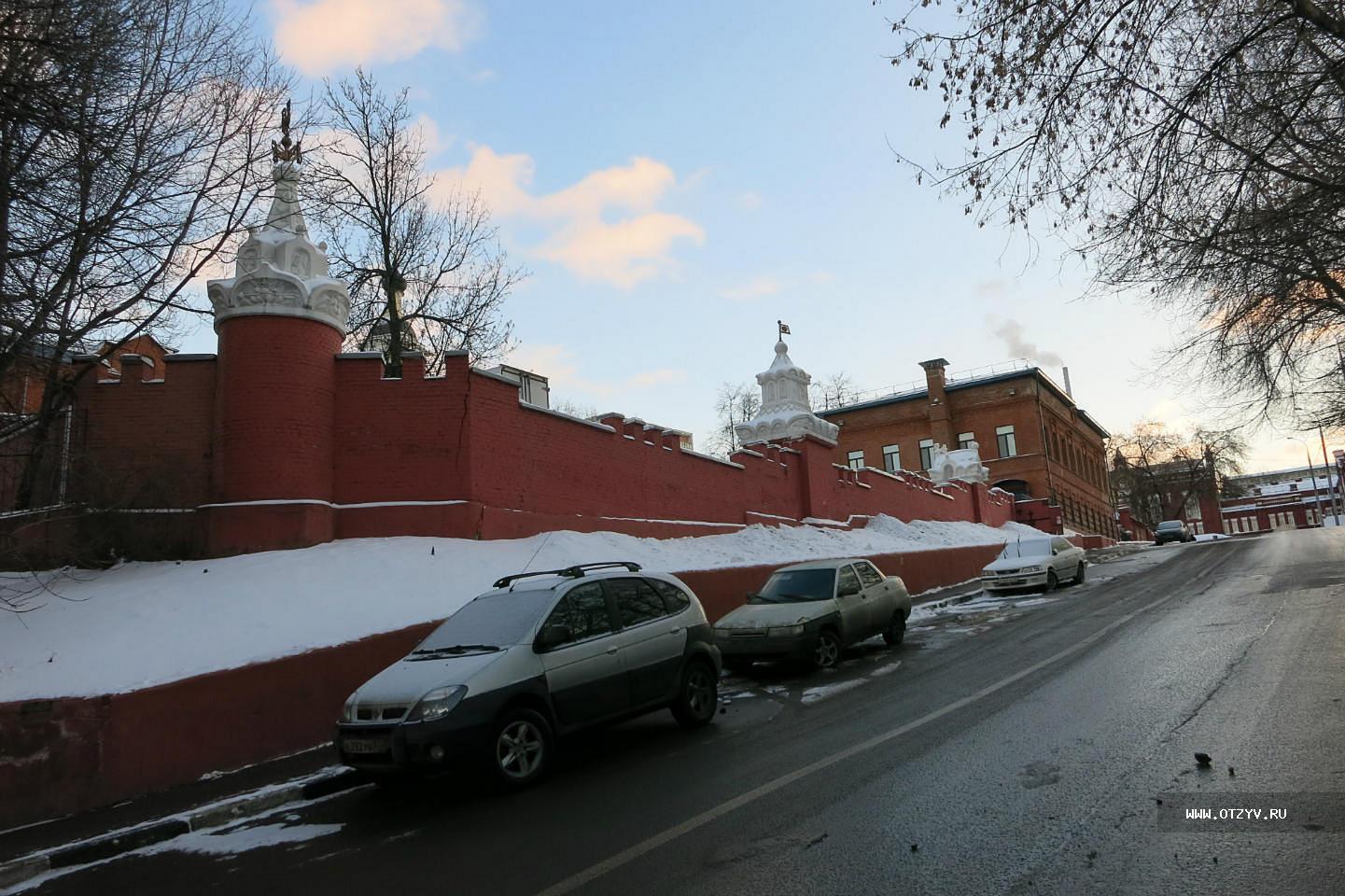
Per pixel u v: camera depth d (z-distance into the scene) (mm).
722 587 15844
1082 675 9570
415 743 6414
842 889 4340
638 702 8141
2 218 9992
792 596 13156
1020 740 6973
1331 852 4273
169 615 9875
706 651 9070
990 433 55688
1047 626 14398
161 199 11602
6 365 10445
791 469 24719
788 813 5629
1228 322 11688
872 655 13320
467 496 13883
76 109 9789
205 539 12312
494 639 7488
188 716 8195
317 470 13062
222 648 9141
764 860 4832
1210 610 14008
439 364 14727
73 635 9266
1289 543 31547
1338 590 14766
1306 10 7625
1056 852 4598
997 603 20094
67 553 11445
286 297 13078
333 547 12586
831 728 8172
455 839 5770
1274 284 10461
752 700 10359
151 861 6062
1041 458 53594
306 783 7551
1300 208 9062
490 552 13469
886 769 6477
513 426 15078
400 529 13430
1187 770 5777
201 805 7156
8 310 10195
